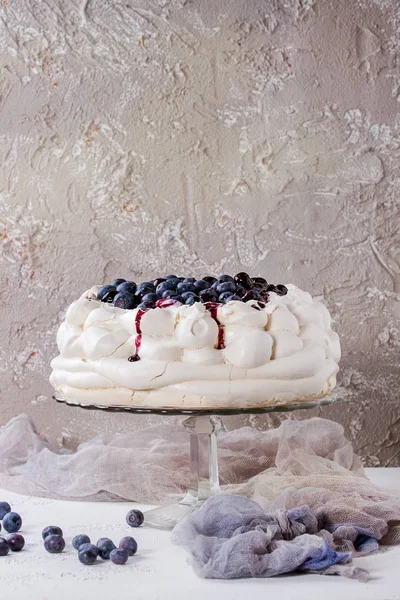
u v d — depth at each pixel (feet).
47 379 6.08
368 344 5.98
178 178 5.98
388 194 5.94
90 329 4.28
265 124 5.95
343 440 5.38
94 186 6.01
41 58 5.98
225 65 5.94
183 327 4.11
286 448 5.05
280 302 4.43
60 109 6.00
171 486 5.01
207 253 6.00
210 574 3.68
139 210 6.01
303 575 3.74
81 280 6.04
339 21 5.91
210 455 4.82
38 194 6.03
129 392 4.16
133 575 3.74
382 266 5.96
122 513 4.85
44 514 4.84
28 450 5.60
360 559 3.95
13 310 6.07
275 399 4.13
